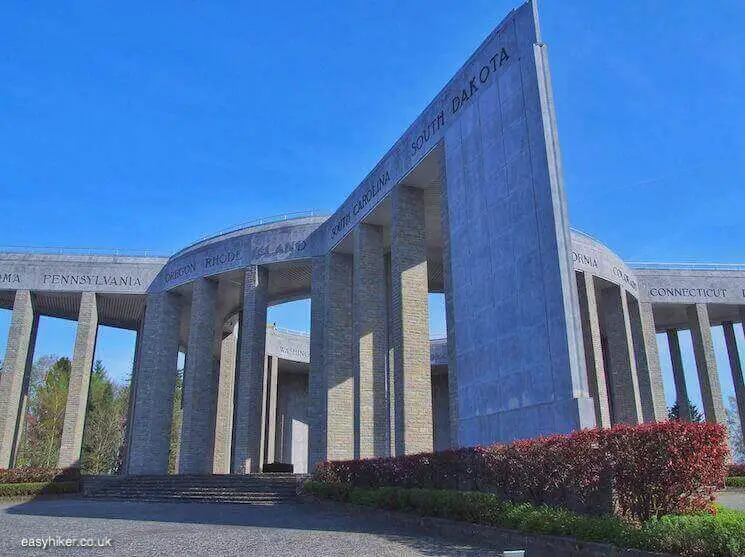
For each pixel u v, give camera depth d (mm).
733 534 6730
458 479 12883
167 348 32031
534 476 10523
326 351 26234
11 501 23406
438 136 20844
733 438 56844
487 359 16953
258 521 13992
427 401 20984
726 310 34281
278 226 29391
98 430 56125
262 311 29172
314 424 26094
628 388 28406
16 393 30406
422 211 23203
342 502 16938
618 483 8859
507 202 16844
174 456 58562
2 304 34344
